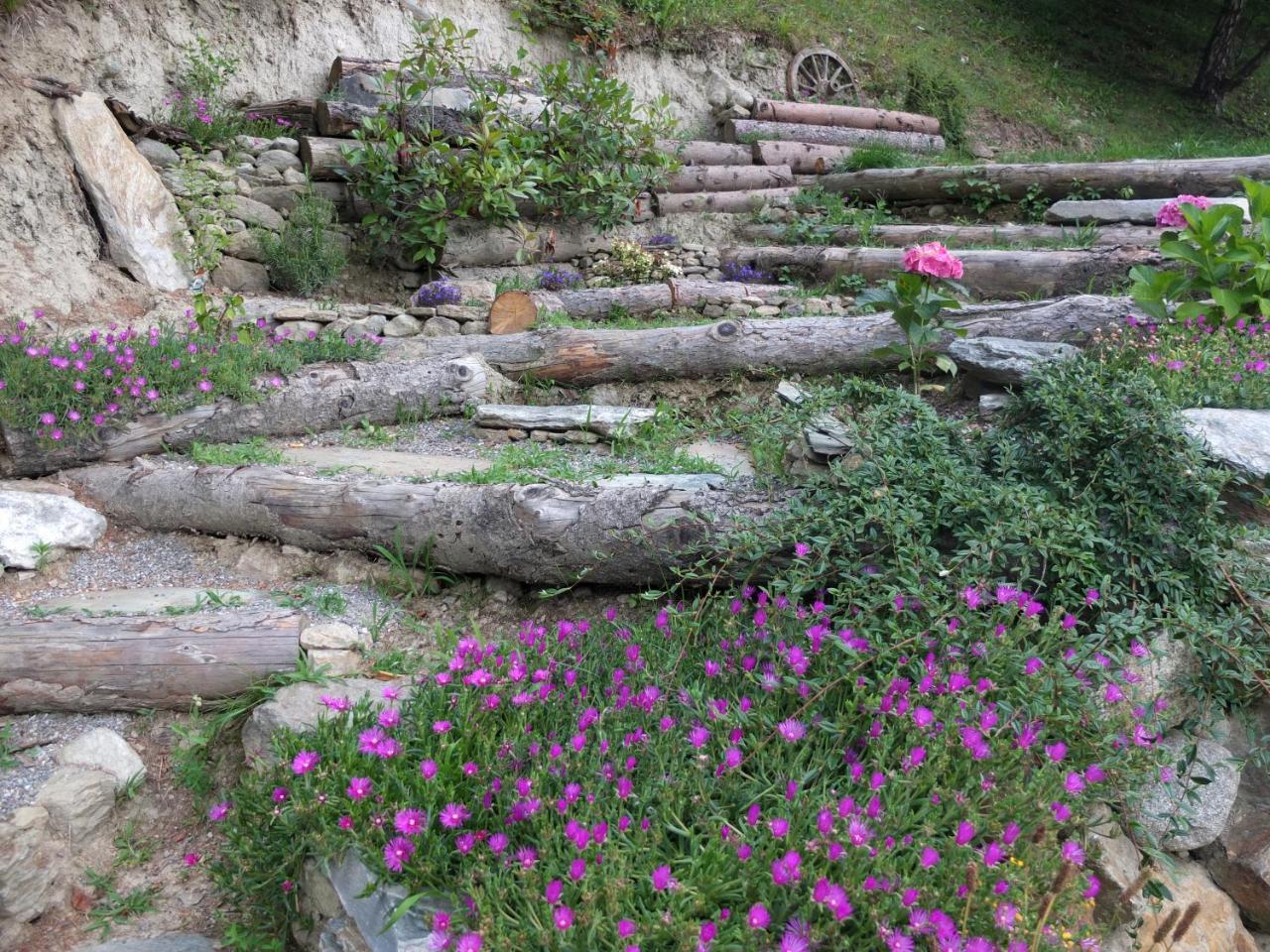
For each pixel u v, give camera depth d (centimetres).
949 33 1384
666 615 325
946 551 324
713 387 548
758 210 895
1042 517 301
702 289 690
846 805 220
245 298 648
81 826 289
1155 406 334
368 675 328
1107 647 290
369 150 711
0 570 374
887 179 898
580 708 280
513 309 625
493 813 243
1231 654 283
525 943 200
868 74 1175
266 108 763
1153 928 265
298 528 398
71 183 615
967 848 211
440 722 254
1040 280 658
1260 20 1708
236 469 418
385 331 627
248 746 302
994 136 1206
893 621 282
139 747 319
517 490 367
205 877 285
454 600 385
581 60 965
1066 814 229
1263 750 289
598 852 218
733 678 289
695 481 363
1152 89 1463
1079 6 1627
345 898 230
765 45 1108
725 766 247
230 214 686
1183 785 277
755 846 220
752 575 336
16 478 441
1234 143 1202
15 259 574
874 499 322
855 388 428
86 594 371
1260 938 302
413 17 870
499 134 751
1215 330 470
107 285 605
